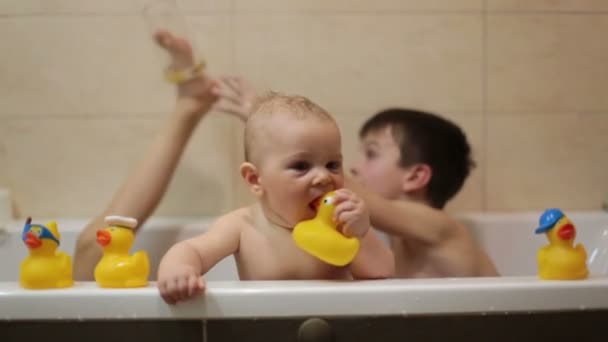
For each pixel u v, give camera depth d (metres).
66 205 1.39
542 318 0.67
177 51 1.23
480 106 1.39
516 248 1.32
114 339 0.67
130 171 1.38
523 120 1.39
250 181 0.82
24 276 0.68
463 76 1.38
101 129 1.37
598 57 1.39
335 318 0.66
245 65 1.36
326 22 1.36
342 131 1.37
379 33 1.36
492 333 0.66
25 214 1.38
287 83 1.36
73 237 1.27
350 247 0.70
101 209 1.38
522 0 1.37
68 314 0.66
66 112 1.37
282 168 0.78
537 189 1.41
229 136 1.37
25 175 1.38
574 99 1.40
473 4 1.37
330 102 1.37
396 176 1.26
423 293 0.66
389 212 1.13
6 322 0.66
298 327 0.66
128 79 1.36
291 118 0.79
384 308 0.66
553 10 1.38
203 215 1.38
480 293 0.66
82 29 1.35
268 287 0.67
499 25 1.37
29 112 1.37
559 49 1.38
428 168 1.26
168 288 0.65
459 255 1.17
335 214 0.72
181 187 1.37
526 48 1.38
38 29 1.35
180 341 0.67
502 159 1.40
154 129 1.37
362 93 1.37
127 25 1.35
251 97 1.24
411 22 1.37
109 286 0.69
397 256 1.23
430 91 1.38
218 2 1.35
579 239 1.29
